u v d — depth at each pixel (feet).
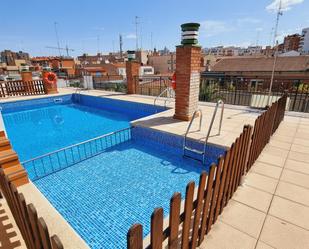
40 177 13.73
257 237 6.89
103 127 25.94
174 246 4.94
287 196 8.94
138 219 10.00
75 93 41.19
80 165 15.10
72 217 10.18
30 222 4.52
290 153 12.90
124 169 14.38
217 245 6.61
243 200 8.68
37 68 145.18
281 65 95.71
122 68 155.33
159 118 19.81
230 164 7.24
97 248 8.55
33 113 33.76
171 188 12.20
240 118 18.99
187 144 15.14
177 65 17.80
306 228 7.25
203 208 6.14
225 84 30.66
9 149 9.79
